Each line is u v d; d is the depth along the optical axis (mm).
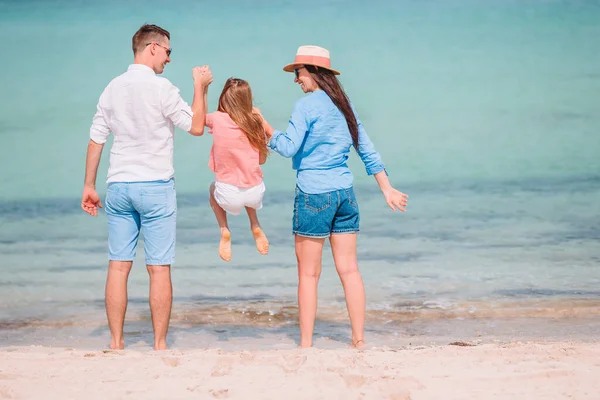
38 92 30266
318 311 8242
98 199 6594
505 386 4730
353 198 6660
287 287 9242
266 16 43125
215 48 36812
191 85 30094
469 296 8656
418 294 8758
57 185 17406
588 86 30031
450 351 5688
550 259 10289
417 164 19453
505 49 36469
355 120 6617
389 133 23844
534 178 17156
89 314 8242
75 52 36812
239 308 8375
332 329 7562
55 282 9648
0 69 33938
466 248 11008
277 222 12953
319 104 6422
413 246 11148
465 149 21391
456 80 31734
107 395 4582
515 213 13492
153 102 6289
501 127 24359
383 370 5113
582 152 20484
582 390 4621
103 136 6488
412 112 26828
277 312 8219
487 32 39312
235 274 9844
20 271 10203
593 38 37500
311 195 6473
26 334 7500
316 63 6512
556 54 35281
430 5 44500
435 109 27219
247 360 5340
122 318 6633
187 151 20875
